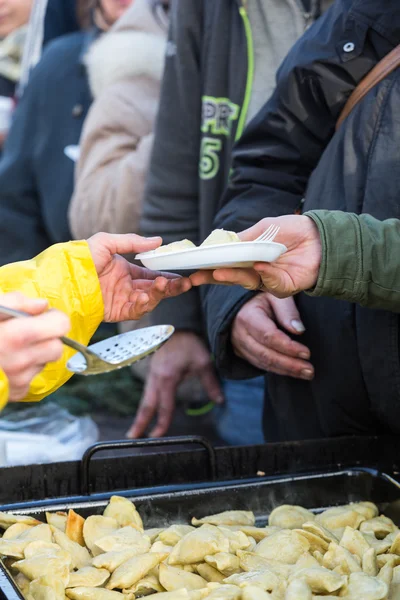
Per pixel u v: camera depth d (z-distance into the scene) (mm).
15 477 1109
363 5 1319
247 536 1084
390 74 1295
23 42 3443
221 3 1798
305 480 1198
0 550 983
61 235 2992
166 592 938
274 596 917
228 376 1549
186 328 2178
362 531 1109
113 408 2877
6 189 3037
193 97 1913
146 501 1126
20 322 789
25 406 2424
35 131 3027
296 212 1490
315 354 1411
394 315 1251
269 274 1068
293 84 1409
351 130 1315
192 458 1198
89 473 1146
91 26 3193
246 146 1549
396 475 1223
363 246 1106
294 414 1498
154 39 2613
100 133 2586
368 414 1375
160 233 2027
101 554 1010
